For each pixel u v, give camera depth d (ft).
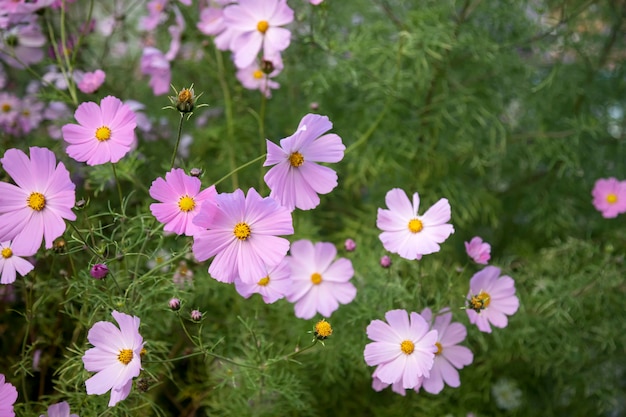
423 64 2.89
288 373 2.34
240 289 2.14
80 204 2.02
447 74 3.04
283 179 1.96
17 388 2.37
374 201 3.07
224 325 2.64
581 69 3.23
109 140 1.94
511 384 2.87
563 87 3.22
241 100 3.01
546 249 3.01
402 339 2.06
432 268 2.63
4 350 2.51
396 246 2.14
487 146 3.16
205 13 2.80
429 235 2.11
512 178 3.36
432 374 2.17
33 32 2.64
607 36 3.26
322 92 3.05
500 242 3.32
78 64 2.83
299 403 2.32
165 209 1.86
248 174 2.98
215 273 1.86
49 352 2.44
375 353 2.06
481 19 3.07
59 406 2.04
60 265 2.45
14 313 2.52
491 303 2.23
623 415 3.04
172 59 2.96
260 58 2.70
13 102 2.80
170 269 2.38
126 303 2.10
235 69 3.10
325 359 2.52
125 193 2.78
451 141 3.14
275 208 1.86
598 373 2.93
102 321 2.04
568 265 2.84
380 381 2.19
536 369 2.88
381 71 3.05
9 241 1.98
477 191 3.11
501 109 3.14
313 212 3.10
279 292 2.15
